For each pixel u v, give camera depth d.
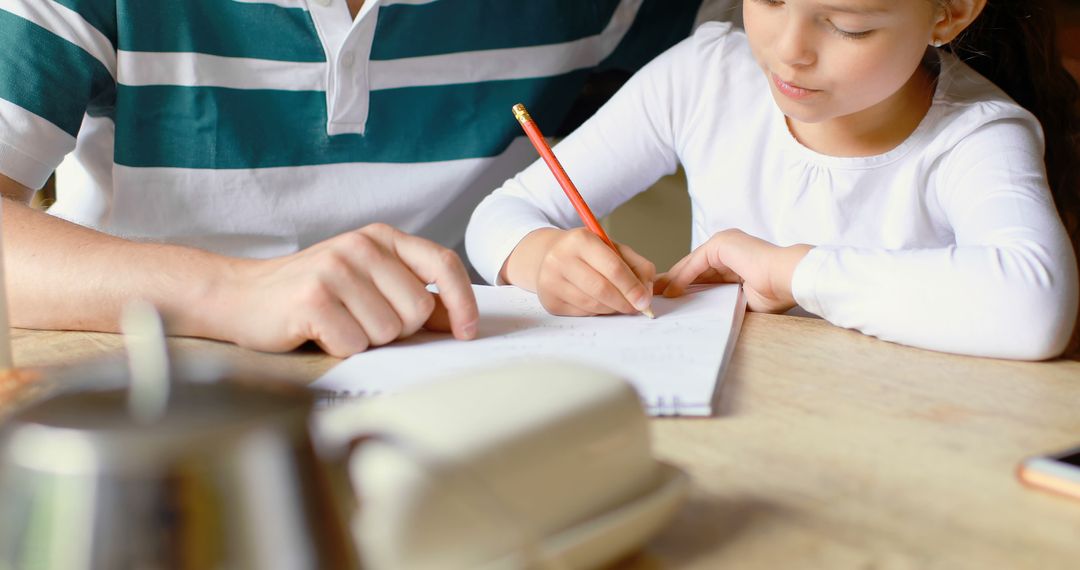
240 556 0.29
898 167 1.08
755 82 1.19
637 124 1.23
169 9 1.15
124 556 0.28
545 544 0.37
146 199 1.20
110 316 0.77
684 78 1.22
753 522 0.44
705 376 0.62
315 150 1.26
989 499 0.46
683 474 0.43
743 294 0.89
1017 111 1.04
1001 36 1.17
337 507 0.32
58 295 0.78
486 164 1.36
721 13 1.43
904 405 0.60
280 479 0.29
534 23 1.37
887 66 0.94
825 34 0.93
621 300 0.80
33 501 0.28
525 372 0.42
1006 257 0.80
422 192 1.33
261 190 1.24
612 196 1.24
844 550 0.41
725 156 1.19
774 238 1.16
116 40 1.14
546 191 1.19
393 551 0.36
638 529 0.40
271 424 0.29
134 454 0.28
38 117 1.03
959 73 1.12
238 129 1.21
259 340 0.73
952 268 0.78
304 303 0.71
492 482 0.36
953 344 0.74
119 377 0.32
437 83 1.31
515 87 1.37
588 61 1.45
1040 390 0.64
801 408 0.59
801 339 0.77
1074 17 1.45
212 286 0.76
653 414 0.58
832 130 1.10
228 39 1.19
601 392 0.41
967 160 1.03
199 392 0.31
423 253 0.75
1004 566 0.40
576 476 0.39
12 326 0.80
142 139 1.18
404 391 0.41
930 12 0.94
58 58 1.06
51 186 1.47
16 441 0.29
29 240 0.81
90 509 0.28
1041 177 0.98
